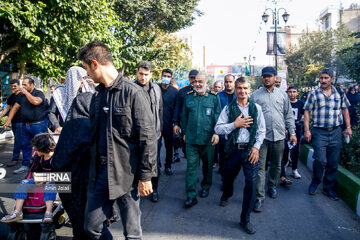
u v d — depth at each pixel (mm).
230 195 4062
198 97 4199
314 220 3652
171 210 3975
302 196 4488
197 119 4102
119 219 3639
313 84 29641
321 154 4379
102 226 2172
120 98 2082
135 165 2191
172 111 5461
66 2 6891
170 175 5633
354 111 4625
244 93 3416
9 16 6180
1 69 12406
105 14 8602
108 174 2072
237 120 3383
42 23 6805
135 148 2180
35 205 2965
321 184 5023
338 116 4309
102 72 2121
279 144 4195
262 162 4031
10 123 5758
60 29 7223
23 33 6488
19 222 2834
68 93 2979
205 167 4383
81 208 2479
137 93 2092
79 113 2449
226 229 3424
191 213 3877
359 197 3781
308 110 4492
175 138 6492
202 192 4496
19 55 8500
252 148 3354
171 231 3367
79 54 2127
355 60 8102
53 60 7824
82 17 7590
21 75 9859
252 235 3279
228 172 3662
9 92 12945
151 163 2127
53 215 2896
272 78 4086
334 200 4309
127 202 2234
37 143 2896
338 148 4344
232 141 3459
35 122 5664
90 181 2188
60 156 2439
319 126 4375
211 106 4129
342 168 4723
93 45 2115
